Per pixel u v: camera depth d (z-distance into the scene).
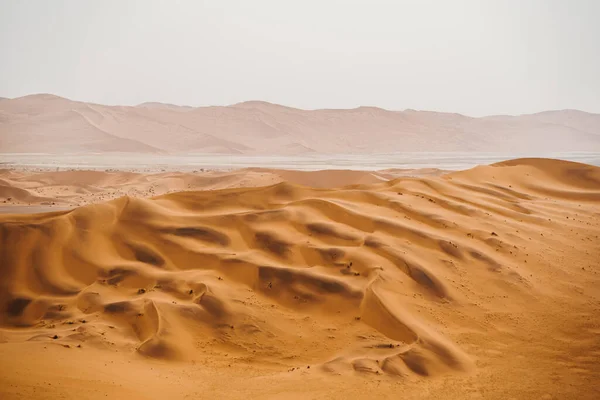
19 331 12.74
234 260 16.09
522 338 13.37
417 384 10.56
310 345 12.56
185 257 16.58
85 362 10.16
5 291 14.67
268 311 13.95
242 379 10.52
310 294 14.66
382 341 12.62
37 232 16.73
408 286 15.36
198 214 19.73
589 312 15.21
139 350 11.52
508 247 19.55
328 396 9.66
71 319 13.25
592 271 18.59
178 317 12.92
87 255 16.36
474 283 16.45
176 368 10.99
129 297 14.38
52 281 15.26
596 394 10.46
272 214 19.25
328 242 17.75
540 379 11.10
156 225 18.06
